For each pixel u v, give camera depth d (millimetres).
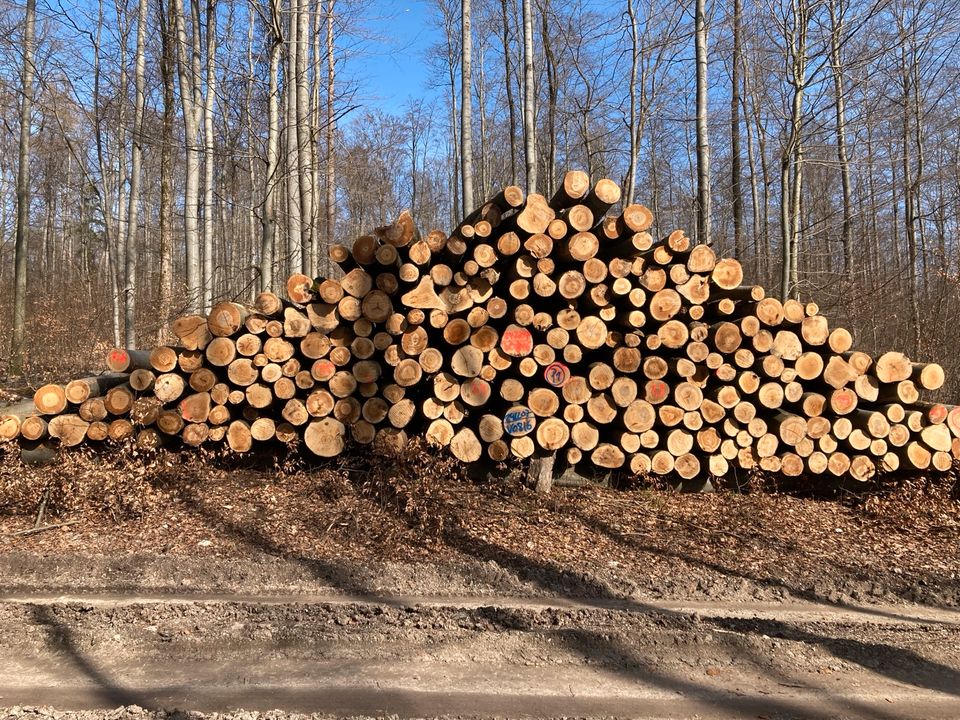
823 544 5816
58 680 3373
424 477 6172
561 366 6461
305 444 6715
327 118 12695
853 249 17328
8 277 18469
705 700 3334
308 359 6590
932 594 5012
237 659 3631
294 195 12219
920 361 11312
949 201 14969
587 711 3189
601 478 6926
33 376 11898
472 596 4887
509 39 18281
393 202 27547
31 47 11391
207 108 12891
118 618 4176
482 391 6426
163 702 3182
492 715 3123
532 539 5734
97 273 22797
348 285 6379
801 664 3740
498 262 6520
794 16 9977
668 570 5246
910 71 13758
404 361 6461
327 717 3051
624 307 6500
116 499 5801
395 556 5332
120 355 6637
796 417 6555
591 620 4414
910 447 6637
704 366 6547
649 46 13211
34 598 4559
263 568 5023
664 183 22641
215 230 26266
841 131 11758
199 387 6492
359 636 3930
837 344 6645
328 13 12477
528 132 11969
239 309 6484
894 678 3631
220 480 6562
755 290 6434
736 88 14398
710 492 6918
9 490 5758
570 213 6270
